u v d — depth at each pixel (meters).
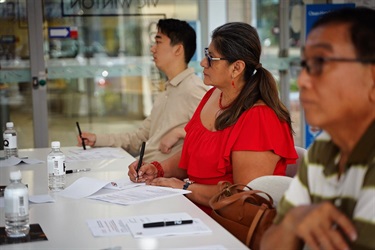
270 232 1.42
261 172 2.52
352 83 1.29
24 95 5.52
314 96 1.32
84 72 5.61
